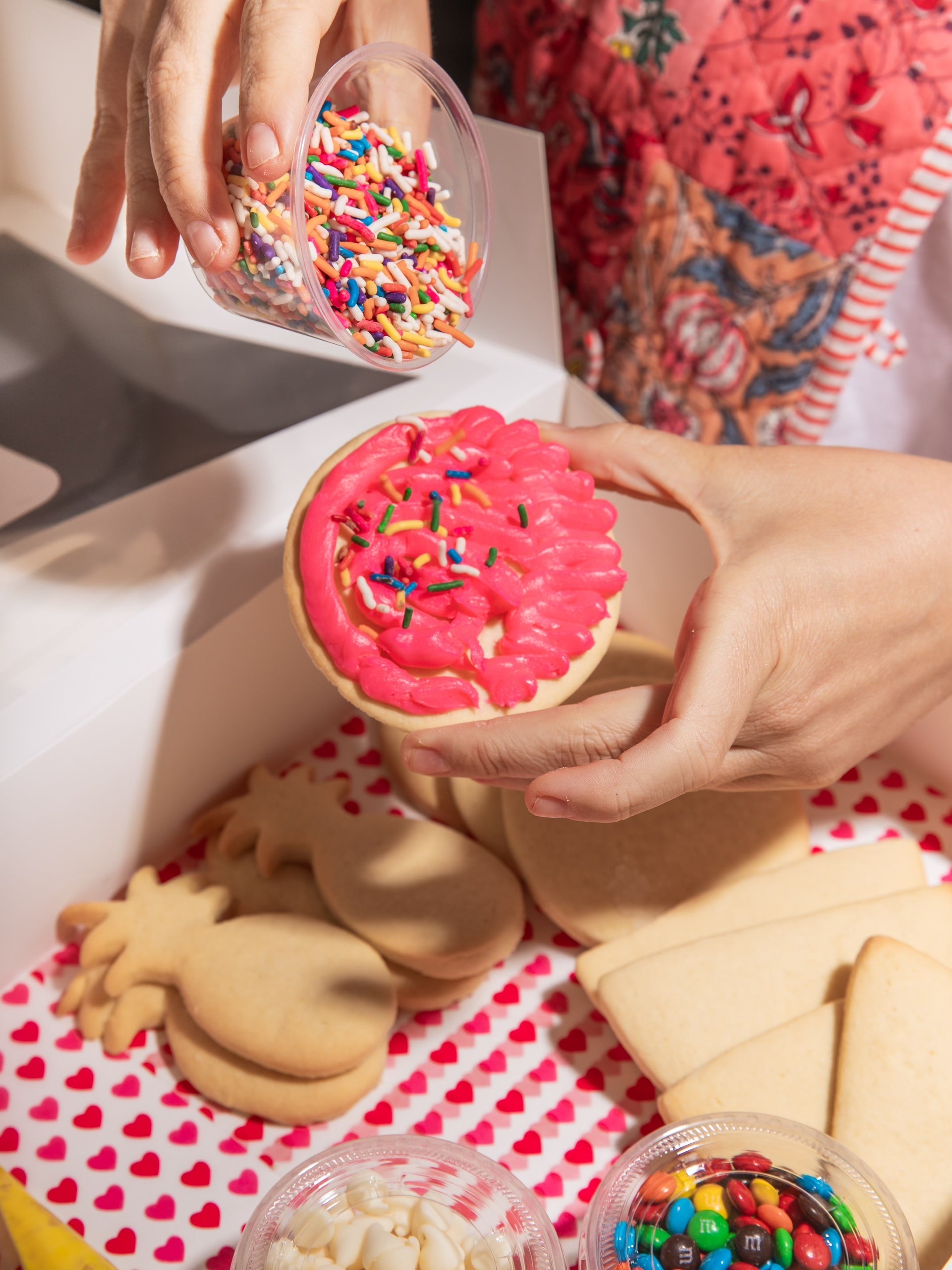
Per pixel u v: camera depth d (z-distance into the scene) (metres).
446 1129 0.48
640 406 0.74
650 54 0.62
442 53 1.04
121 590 0.51
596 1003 0.49
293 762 0.57
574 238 0.72
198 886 0.52
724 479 0.51
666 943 0.50
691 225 0.65
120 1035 0.49
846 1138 0.45
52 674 0.49
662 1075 0.47
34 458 0.56
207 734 0.53
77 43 0.62
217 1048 0.48
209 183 0.45
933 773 0.56
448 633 0.47
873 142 0.59
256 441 0.57
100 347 0.61
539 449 0.51
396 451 0.50
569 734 0.44
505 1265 0.41
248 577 0.52
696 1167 0.43
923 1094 0.45
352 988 0.48
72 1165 0.46
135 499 0.54
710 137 0.62
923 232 0.61
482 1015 0.50
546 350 0.63
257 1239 0.41
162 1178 0.46
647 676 0.57
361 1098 0.48
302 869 0.53
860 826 0.55
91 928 0.51
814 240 0.63
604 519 0.50
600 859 0.52
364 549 0.48
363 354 0.46
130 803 0.51
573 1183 0.46
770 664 0.46
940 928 0.50
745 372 0.68
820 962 0.49
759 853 0.53
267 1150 0.47
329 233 0.46
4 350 0.61
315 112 0.44
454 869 0.52
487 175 0.50
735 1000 0.48
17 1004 0.50
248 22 0.43
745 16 0.59
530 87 0.68
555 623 0.48
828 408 0.66
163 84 0.44
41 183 0.68
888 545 0.48
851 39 0.58
